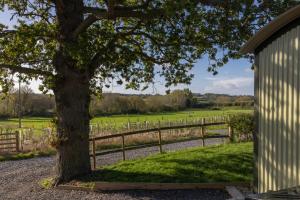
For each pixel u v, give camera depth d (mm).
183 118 53156
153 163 14914
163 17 12977
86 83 14547
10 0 14398
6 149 25281
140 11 13031
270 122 9469
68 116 14266
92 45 13711
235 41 13016
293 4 12453
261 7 12414
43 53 14836
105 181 13539
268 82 9492
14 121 60938
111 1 12227
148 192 12477
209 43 13414
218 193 12031
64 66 14086
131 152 22844
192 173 13578
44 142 26359
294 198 6051
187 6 11430
